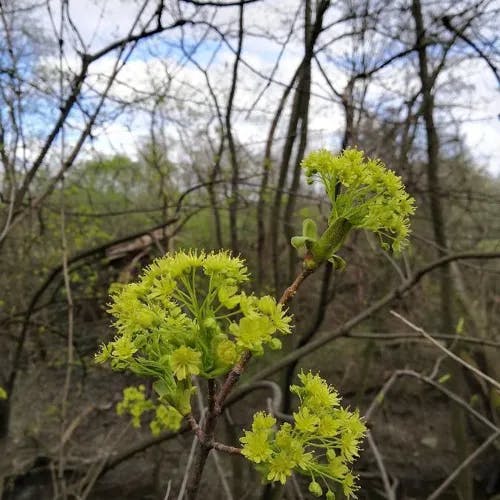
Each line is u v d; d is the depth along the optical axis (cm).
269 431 125
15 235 560
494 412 566
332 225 129
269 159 529
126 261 659
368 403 783
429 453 799
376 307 384
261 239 590
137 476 726
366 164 133
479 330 557
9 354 600
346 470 129
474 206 633
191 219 707
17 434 683
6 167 386
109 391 758
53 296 506
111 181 706
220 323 154
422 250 622
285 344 545
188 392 127
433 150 496
